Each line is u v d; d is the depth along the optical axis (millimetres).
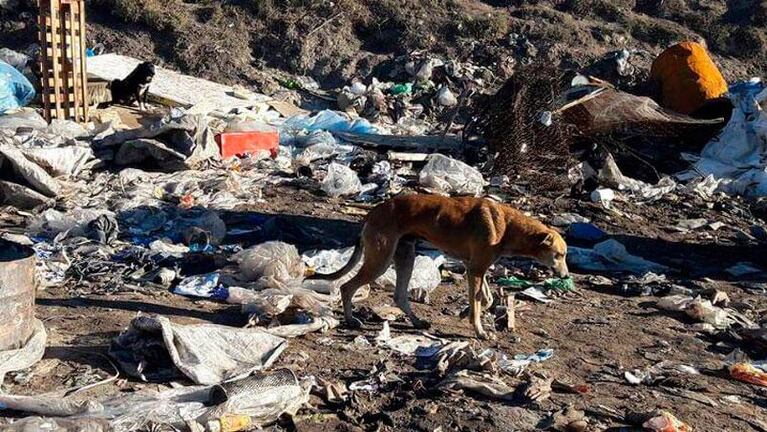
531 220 7672
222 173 14688
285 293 8234
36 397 5781
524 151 15797
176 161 14570
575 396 6680
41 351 6637
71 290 8688
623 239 12773
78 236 10516
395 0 29531
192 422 5582
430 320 8320
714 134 18016
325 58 27812
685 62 19891
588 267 10875
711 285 10508
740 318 9062
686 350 8039
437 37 28469
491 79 26484
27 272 6543
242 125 17062
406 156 16734
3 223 11305
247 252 9141
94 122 18156
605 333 8344
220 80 26609
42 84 17484
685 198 15664
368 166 15820
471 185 14922
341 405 6254
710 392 7012
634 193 15734
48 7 16781
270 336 7023
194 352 6562
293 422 5918
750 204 15648
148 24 27828
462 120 23547
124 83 19938
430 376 6867
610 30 29531
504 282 9781
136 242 10625
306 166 15523
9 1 27797
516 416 6215
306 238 11297
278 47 27969
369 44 28656
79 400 5871
